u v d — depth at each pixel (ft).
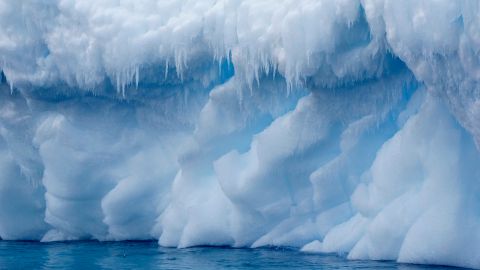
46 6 138.10
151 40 132.26
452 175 104.73
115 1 135.44
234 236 131.95
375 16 106.42
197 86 140.46
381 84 120.06
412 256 104.27
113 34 133.08
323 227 126.93
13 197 155.43
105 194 147.43
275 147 126.62
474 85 94.38
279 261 112.57
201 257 119.44
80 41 136.05
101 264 114.01
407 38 99.50
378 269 100.22
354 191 122.31
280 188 128.88
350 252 113.70
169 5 134.10
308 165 127.44
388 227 108.47
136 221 146.41
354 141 124.57
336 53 116.26
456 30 93.91
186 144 136.67
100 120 145.59
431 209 104.63
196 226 133.49
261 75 127.95
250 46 122.11
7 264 116.06
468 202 102.32
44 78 140.36
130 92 140.77
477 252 99.19
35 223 156.25
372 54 114.01
